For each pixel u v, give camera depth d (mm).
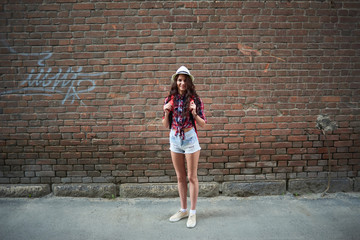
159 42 3684
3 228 2959
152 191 3762
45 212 3340
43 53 3689
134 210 3414
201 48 3699
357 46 3754
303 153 3863
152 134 3797
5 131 3773
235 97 3771
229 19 3674
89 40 3678
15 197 3752
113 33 3672
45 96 3742
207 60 3711
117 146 3812
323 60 3758
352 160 3865
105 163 3832
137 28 3668
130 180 3850
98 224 3064
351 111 3836
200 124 2965
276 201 3643
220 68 3727
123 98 3758
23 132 3779
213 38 3689
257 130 3818
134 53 3695
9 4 3621
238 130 3814
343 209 3381
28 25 3650
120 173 3842
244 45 3711
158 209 3445
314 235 2807
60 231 2908
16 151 3799
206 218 3195
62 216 3244
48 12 3639
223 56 3715
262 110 3795
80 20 3650
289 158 3863
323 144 3861
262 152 3842
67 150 3809
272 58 3734
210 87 3752
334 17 3715
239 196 3820
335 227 2961
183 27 3670
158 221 3137
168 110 2971
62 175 3838
